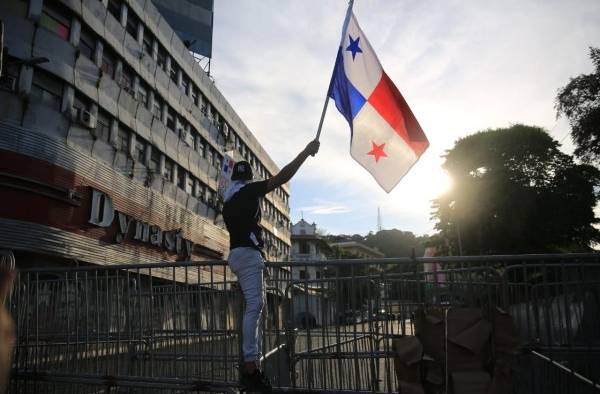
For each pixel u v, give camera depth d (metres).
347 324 4.66
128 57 21.53
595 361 4.44
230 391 4.64
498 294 4.50
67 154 16.72
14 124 15.12
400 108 5.54
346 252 92.12
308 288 4.84
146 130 22.98
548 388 4.45
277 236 49.94
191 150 28.39
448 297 4.52
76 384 5.31
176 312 5.12
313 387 4.66
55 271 5.48
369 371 4.60
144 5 23.38
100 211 18.41
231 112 36.47
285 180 4.58
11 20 15.39
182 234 26.08
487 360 3.91
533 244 37.47
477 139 39.38
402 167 5.40
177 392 5.23
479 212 37.72
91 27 18.77
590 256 4.50
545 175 37.44
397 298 4.61
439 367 3.95
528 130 38.22
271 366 4.92
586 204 36.06
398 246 138.62
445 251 44.38
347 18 5.64
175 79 27.22
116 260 19.70
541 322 4.58
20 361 5.44
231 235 4.55
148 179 22.84
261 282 4.49
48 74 16.66
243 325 4.37
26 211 15.10
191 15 32.38
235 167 4.77
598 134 24.34
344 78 5.44
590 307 4.50
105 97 19.61
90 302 5.39
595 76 23.84
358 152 5.37
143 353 5.15
